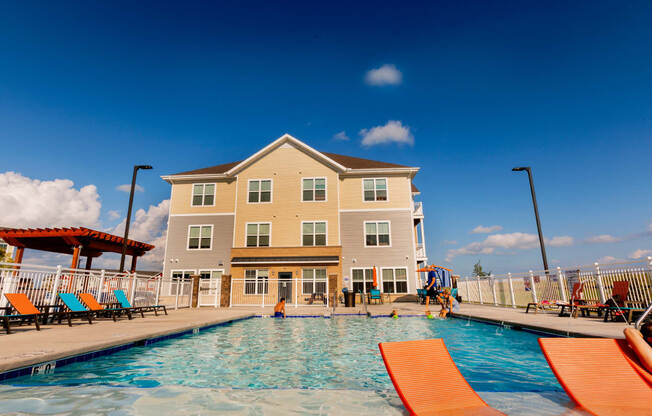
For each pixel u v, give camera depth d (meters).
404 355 3.61
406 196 25.16
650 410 3.00
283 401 3.97
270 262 23.14
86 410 3.62
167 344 8.12
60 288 10.41
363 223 24.80
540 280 14.66
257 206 25.36
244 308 18.33
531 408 3.42
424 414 3.04
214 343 8.35
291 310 16.45
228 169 28.20
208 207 26.08
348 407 3.71
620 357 3.54
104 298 12.39
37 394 4.14
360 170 25.44
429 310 15.60
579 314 11.39
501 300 18.17
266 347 7.86
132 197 18.83
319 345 8.13
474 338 8.84
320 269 23.17
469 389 3.46
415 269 23.77
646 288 9.40
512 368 5.71
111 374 5.26
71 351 5.55
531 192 18.95
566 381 3.35
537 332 8.54
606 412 3.01
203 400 4.00
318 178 25.58
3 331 7.96
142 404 3.84
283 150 26.28
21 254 17.55
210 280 20.61
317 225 24.80
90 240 17.20
